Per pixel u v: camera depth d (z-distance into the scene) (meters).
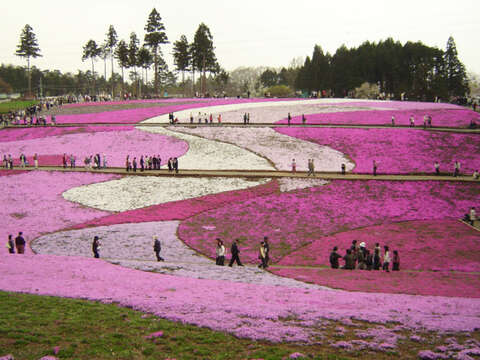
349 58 144.88
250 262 31.25
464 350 13.31
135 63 150.00
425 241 35.28
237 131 72.94
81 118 89.12
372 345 13.64
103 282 20.64
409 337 14.48
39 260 25.61
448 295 21.27
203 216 41.53
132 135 73.69
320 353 13.14
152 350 13.13
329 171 54.94
